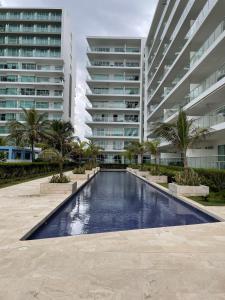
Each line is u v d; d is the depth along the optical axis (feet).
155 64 132.57
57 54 172.35
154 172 68.54
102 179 79.77
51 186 37.81
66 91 179.93
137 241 16.46
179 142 45.47
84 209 30.99
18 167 65.21
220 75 55.67
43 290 10.09
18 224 19.99
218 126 52.16
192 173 40.91
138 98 172.45
